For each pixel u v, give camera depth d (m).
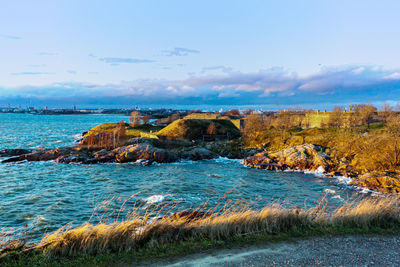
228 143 76.94
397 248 9.13
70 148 62.69
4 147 75.88
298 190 36.09
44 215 24.97
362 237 10.14
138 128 108.06
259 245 9.35
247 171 49.84
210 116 164.75
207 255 8.52
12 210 26.48
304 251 8.82
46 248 8.82
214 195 32.47
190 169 51.50
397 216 12.21
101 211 25.61
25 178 41.19
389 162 44.12
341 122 94.19
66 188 35.81
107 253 8.66
